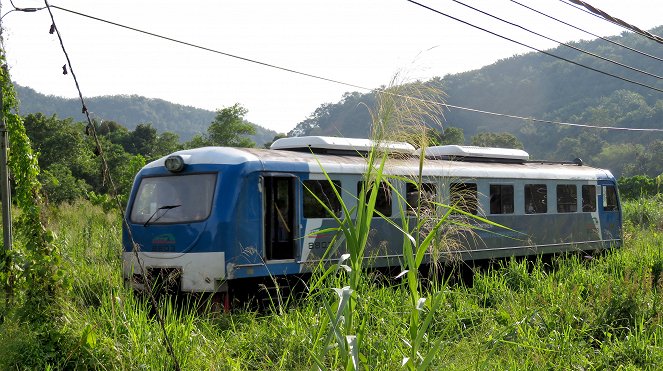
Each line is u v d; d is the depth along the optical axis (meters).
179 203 12.19
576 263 14.12
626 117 115.81
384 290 9.80
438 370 6.98
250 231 12.02
